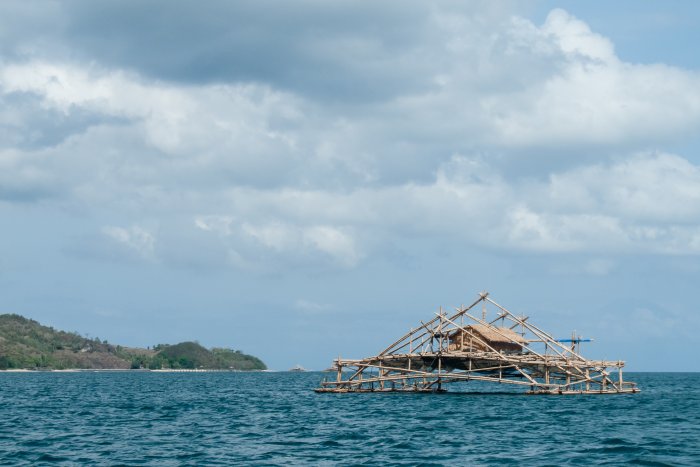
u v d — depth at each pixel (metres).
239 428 91.69
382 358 139.12
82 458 67.50
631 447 71.88
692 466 61.81
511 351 138.25
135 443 77.56
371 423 95.06
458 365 139.38
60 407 132.75
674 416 103.56
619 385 155.25
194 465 63.72
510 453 69.19
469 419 99.06
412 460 65.62
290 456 68.19
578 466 62.16
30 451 71.69
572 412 109.12
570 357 141.50
